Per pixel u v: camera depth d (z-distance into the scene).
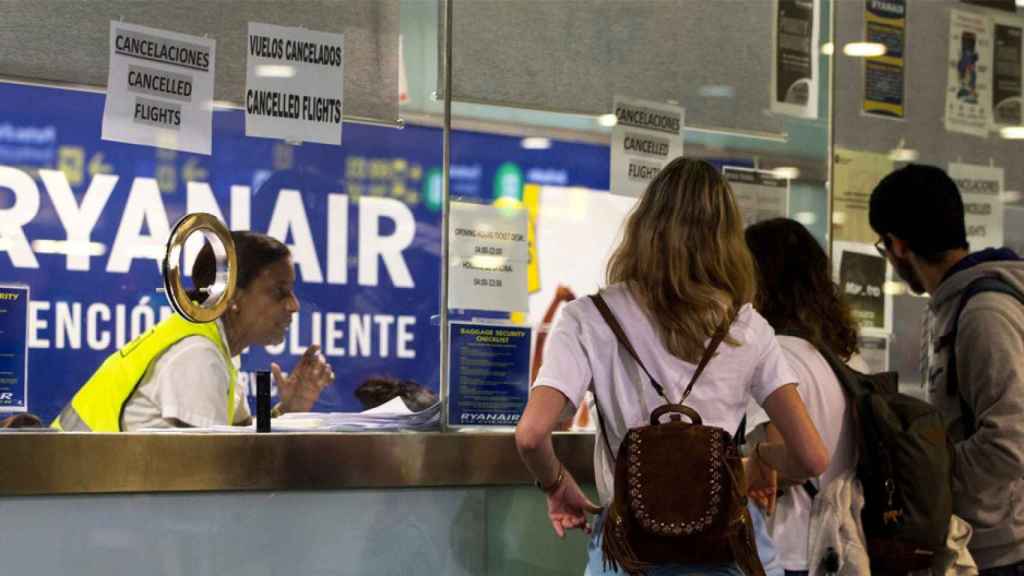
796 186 4.85
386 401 4.02
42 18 3.65
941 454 3.63
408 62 4.15
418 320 4.09
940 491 3.62
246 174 3.89
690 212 3.12
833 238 4.91
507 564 4.16
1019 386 3.86
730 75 4.73
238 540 3.74
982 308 3.96
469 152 4.23
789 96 4.84
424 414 4.07
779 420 3.13
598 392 3.11
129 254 3.71
